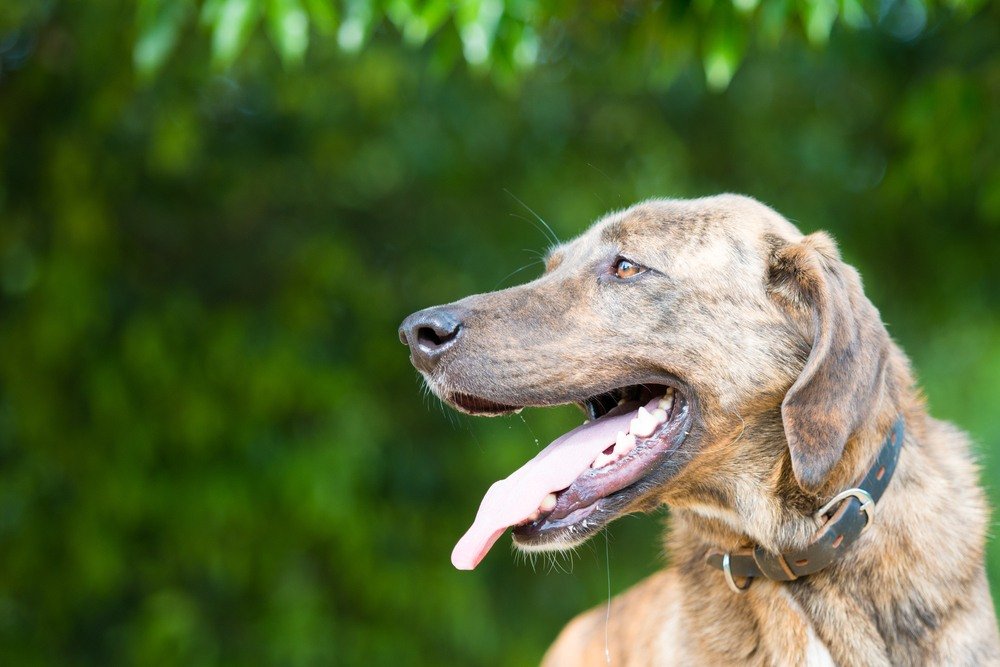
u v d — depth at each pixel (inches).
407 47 284.0
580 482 147.1
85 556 282.2
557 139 317.4
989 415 441.7
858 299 143.3
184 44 270.1
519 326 151.1
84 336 287.3
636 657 163.6
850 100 328.5
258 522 291.3
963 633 143.3
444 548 309.9
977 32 282.0
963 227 324.8
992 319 357.4
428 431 318.0
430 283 309.4
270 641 289.6
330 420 292.7
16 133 283.0
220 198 302.4
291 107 285.4
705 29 196.4
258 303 304.3
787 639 144.0
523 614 327.0
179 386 285.9
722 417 148.3
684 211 156.2
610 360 150.6
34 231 286.7
